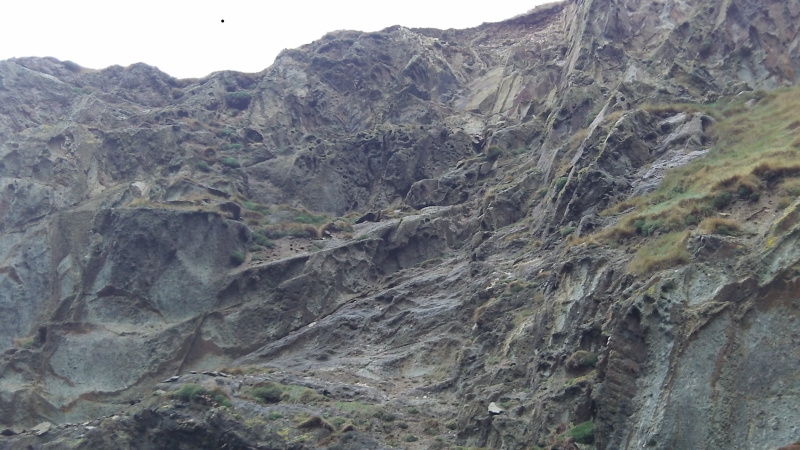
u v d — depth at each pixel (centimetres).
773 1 4491
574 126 4334
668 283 2339
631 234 2908
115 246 4028
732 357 2130
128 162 4878
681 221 2777
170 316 3859
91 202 4494
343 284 3997
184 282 3938
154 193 4534
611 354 2277
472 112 5419
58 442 3075
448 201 4572
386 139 5153
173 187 4544
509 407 2555
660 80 4366
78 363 3722
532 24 6512
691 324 2222
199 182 4669
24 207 4534
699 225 2633
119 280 3959
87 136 4941
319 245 4231
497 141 4731
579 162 3709
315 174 4972
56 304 4094
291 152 5200
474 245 3931
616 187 3444
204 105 5541
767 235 2364
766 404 2025
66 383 3672
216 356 3731
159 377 3650
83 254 4225
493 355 2948
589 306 2639
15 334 4103
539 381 2564
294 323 3806
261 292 3928
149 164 4891
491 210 4050
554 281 2920
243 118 5472
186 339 3756
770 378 2058
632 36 4962
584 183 3516
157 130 5022
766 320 2144
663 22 4975
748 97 3791
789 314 2123
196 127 5238
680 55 4534
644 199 3209
